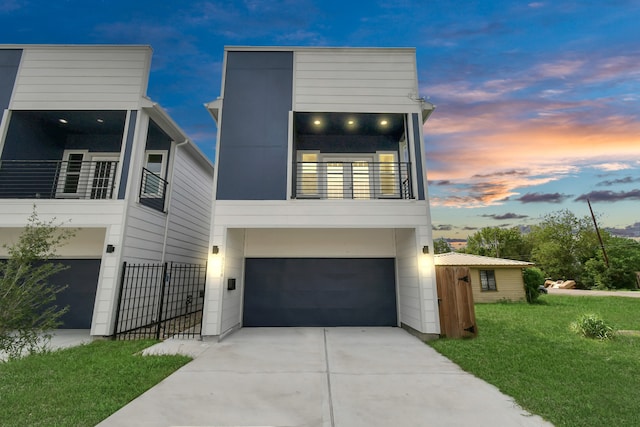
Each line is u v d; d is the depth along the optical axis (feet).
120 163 21.85
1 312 13.64
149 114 24.17
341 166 28.35
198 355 15.55
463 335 19.48
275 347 17.33
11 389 10.27
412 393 10.53
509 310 34.47
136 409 9.03
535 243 107.96
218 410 9.06
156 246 25.38
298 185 27.58
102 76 23.17
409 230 22.13
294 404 9.56
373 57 23.77
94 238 23.81
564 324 24.85
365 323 24.45
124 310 20.54
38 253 15.67
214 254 20.11
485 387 11.14
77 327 22.61
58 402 9.27
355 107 23.04
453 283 20.30
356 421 8.43
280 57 23.45
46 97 22.66
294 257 25.31
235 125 22.16
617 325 25.16
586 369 13.00
